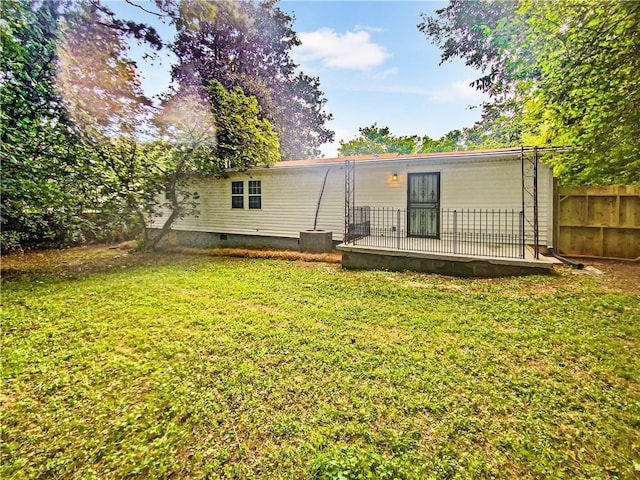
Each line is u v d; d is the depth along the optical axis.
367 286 6.05
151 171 10.24
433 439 2.18
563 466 1.95
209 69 15.34
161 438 2.27
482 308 4.69
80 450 2.18
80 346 3.75
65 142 7.88
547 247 7.43
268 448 2.15
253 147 10.65
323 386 2.82
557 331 3.82
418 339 3.72
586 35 4.84
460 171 8.23
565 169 6.32
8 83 6.73
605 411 2.42
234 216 12.02
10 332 4.18
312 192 10.39
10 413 2.56
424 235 8.80
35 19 7.10
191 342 3.78
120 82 8.70
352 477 1.89
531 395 2.63
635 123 4.92
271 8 19.39
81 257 10.06
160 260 9.43
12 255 10.13
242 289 6.06
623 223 7.58
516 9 5.60
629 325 3.92
